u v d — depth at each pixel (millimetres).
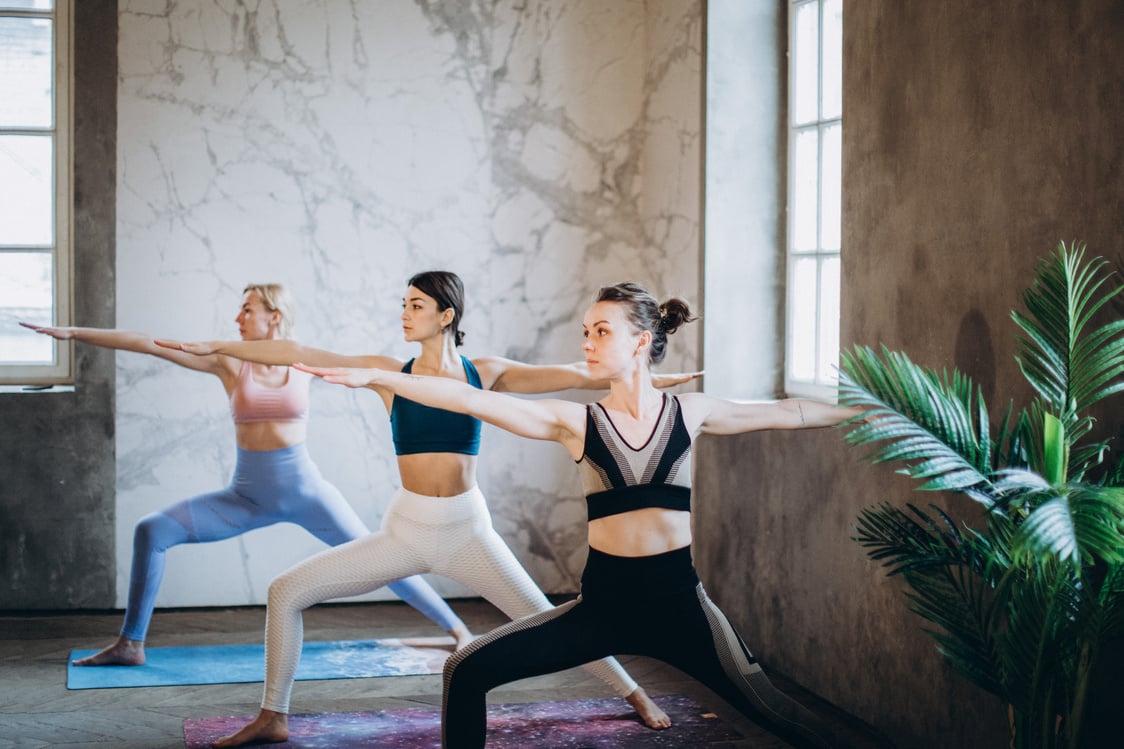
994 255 3098
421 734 3607
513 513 5410
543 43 5355
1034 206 2947
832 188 4391
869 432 2430
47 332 3830
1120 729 2650
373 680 4199
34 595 5062
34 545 5055
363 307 5238
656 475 2824
